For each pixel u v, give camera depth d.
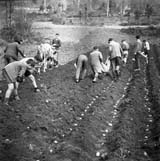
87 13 53.16
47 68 14.31
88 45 26.09
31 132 6.83
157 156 6.27
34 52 21.95
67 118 7.96
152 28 38.06
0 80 11.73
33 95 9.29
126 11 59.81
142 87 11.80
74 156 6.03
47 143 6.55
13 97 8.99
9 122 7.11
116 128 7.82
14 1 34.25
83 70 11.67
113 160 6.04
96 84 11.53
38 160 5.74
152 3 54.44
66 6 65.44
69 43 27.36
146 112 9.15
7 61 10.06
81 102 9.35
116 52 12.45
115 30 37.31
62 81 11.49
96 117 8.36
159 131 7.36
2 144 6.13
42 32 34.03
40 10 58.16
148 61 17.55
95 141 7.08
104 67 11.95
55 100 9.11
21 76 8.09
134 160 6.08
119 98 10.57
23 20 31.33
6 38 27.34
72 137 6.89
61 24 44.81
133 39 31.03
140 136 7.49
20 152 5.91
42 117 7.72
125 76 13.53
